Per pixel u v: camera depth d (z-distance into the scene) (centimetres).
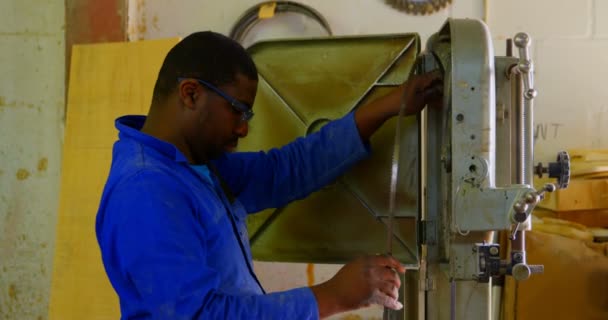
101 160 244
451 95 113
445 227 121
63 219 245
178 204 107
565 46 248
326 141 144
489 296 123
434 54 135
